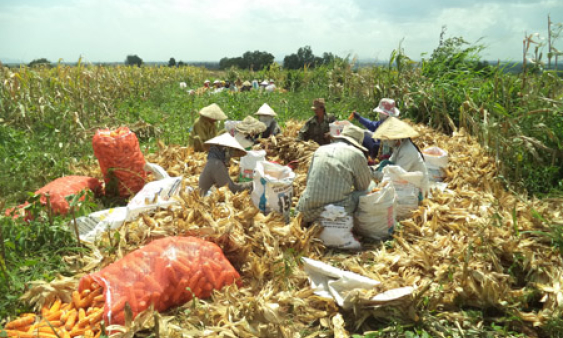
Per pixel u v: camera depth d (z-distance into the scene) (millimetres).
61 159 6797
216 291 3291
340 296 3357
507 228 4199
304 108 12164
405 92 10578
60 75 10391
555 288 3330
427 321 3193
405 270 3867
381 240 4547
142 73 18703
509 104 7488
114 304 2904
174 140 8594
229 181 5090
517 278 3682
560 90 6926
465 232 4348
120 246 3803
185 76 27359
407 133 5109
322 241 4426
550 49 6746
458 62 11008
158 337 2764
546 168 5848
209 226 3887
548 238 4004
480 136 7480
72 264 3701
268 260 3744
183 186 5062
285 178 4762
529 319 3188
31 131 8266
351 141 4773
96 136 5312
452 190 5656
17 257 3693
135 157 5461
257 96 14125
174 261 3184
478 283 3395
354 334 3045
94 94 10430
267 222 4258
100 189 5465
